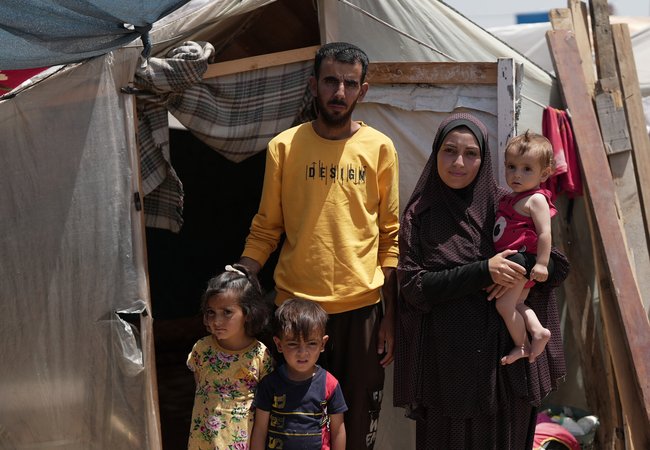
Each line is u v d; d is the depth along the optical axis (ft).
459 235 10.60
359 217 11.03
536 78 14.08
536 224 10.32
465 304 10.46
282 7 14.46
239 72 12.73
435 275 10.41
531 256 10.34
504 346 10.48
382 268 11.43
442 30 13.50
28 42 10.71
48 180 11.55
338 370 11.11
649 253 13.98
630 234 13.94
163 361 21.03
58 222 11.57
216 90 12.64
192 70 11.77
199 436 10.46
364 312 11.03
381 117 13.16
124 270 11.48
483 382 10.34
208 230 22.35
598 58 14.67
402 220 11.10
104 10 10.43
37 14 10.33
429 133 13.10
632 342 12.90
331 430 10.52
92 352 11.60
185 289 22.20
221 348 10.62
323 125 11.08
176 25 12.25
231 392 10.46
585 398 15.02
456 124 10.61
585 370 14.38
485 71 12.79
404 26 13.32
